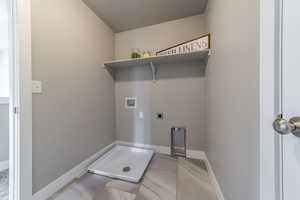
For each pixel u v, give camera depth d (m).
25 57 1.00
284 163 0.43
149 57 1.76
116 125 2.34
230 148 0.91
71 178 1.42
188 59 1.84
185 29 1.92
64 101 1.37
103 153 1.99
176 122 2.00
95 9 1.73
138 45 2.18
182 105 1.97
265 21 0.49
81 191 1.25
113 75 2.28
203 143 1.87
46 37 1.18
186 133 1.95
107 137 2.10
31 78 1.05
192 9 1.74
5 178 1.54
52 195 1.20
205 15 1.73
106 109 2.08
